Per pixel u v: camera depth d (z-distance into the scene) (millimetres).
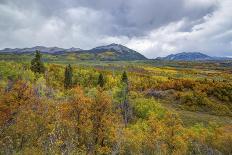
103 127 40688
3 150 30562
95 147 37750
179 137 55688
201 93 102938
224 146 58531
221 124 80250
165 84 117062
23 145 34938
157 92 108875
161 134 56750
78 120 39375
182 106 96750
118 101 73938
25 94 43062
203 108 95500
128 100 78500
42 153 26281
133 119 72125
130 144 47000
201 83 114562
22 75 98875
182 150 53875
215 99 101812
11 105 39844
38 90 59781
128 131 49531
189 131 62531
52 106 41156
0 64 113688
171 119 70938
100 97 43281
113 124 41969
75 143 32062
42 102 42531
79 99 41344
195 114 89500
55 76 127312
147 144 50656
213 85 110250
